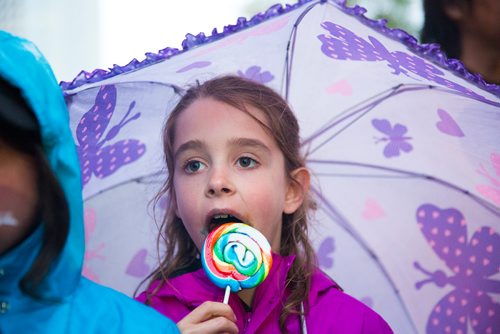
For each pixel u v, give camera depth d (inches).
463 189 146.7
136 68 137.7
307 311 127.4
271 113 129.3
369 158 150.6
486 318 147.4
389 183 151.7
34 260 91.4
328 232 153.3
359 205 152.5
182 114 129.2
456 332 147.6
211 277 120.6
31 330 94.3
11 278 93.1
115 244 147.2
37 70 90.7
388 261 150.9
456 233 148.6
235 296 126.9
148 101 139.1
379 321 129.5
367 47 134.6
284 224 136.9
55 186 89.7
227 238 121.0
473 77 135.0
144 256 146.3
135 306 102.8
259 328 126.2
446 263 148.9
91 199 145.9
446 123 142.6
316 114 147.0
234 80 133.0
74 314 97.9
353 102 145.7
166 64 138.7
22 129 88.0
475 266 147.8
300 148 141.1
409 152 148.6
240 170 125.6
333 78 143.0
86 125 138.1
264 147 127.0
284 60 142.7
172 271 136.3
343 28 137.7
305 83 143.9
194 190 124.8
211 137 125.3
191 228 125.8
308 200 143.6
